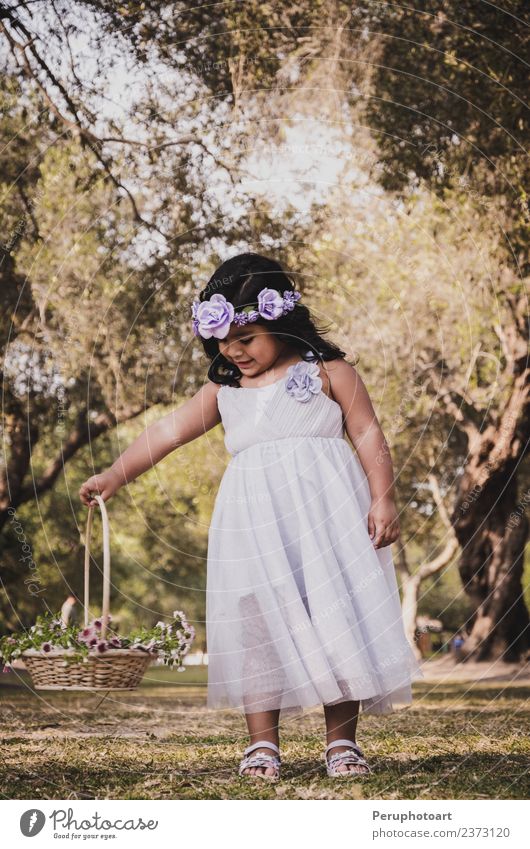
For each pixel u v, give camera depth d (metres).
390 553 2.90
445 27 6.20
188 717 4.66
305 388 2.88
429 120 6.54
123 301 7.14
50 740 3.52
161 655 2.80
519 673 8.51
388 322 8.25
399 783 2.49
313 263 7.42
